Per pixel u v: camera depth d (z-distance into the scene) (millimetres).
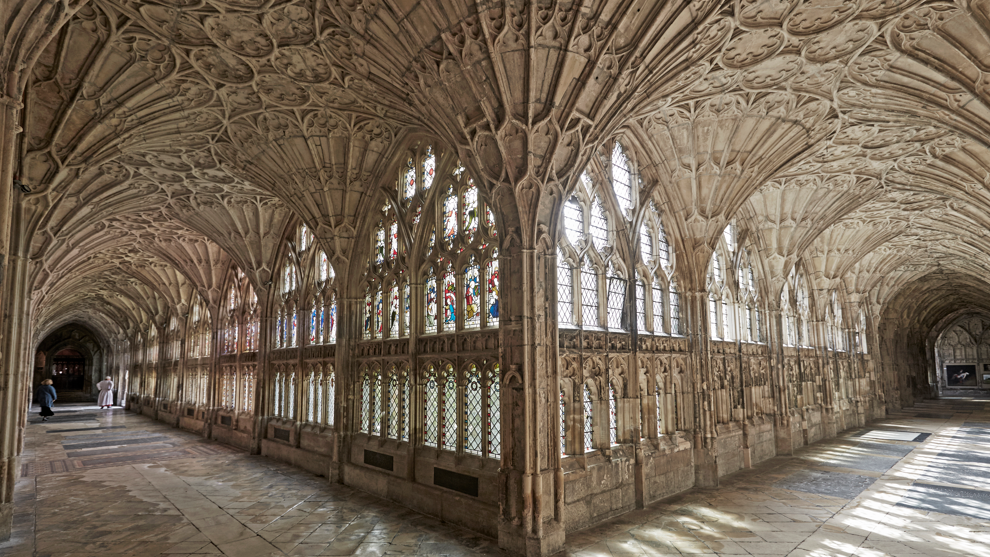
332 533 9359
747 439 15430
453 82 8836
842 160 14523
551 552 8320
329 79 10523
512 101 8609
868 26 8812
